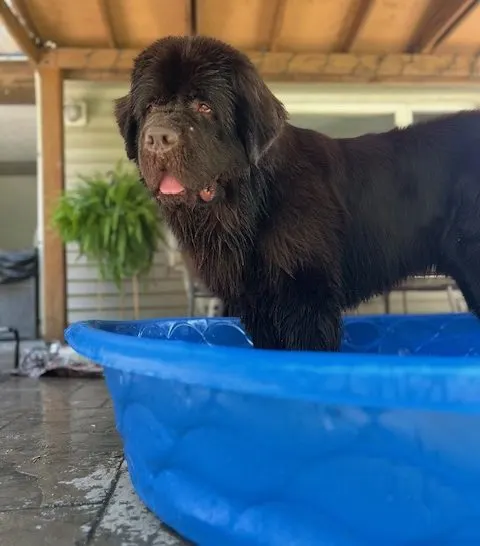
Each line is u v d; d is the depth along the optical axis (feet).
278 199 6.09
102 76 18.28
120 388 5.18
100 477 6.31
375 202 6.70
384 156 6.83
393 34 17.89
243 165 5.99
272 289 6.17
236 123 5.96
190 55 5.84
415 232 6.84
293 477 3.96
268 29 17.61
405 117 22.48
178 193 5.64
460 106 22.66
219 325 9.32
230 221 6.12
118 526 4.98
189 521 4.50
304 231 6.05
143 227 16.97
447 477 3.65
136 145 6.42
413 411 3.57
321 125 24.47
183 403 4.36
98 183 17.19
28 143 35.35
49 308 17.22
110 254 17.11
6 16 14.48
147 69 6.03
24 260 20.35
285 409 3.85
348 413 3.69
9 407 10.60
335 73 18.57
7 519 5.15
